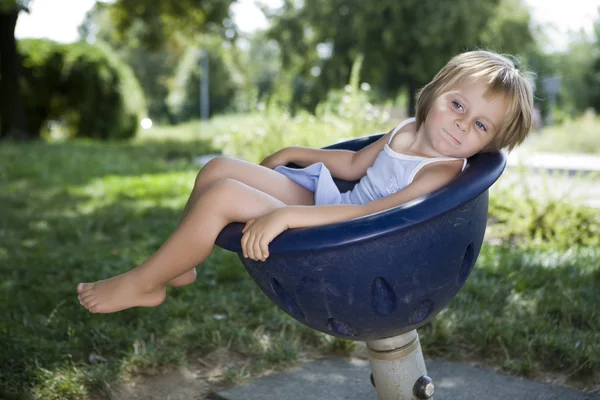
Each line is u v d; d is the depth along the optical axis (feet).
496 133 5.98
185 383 7.98
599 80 99.45
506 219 15.33
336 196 6.79
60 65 52.06
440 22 60.29
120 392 7.70
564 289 10.07
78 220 17.49
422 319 5.73
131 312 9.73
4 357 8.13
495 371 8.07
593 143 44.11
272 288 5.58
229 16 59.57
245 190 5.63
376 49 64.85
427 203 5.02
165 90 164.35
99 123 54.13
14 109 47.57
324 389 7.76
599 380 7.61
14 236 15.80
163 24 60.70
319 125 23.45
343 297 5.25
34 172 28.55
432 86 6.37
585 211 14.35
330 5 68.28
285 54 74.18
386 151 6.70
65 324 9.40
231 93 139.13
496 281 10.80
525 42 68.54
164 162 34.30
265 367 8.34
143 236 15.71
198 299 10.32
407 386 5.99
